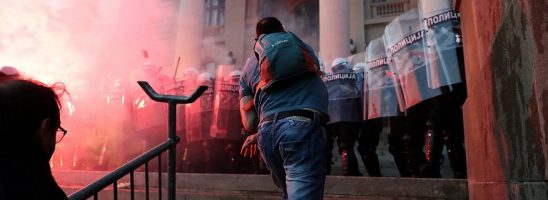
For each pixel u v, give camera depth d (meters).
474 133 2.39
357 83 4.28
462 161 3.62
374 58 3.99
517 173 1.47
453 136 3.64
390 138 4.28
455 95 3.48
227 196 3.63
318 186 2.00
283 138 2.03
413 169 3.88
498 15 1.61
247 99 2.39
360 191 3.39
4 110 1.08
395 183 3.31
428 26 3.33
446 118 3.58
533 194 1.29
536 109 1.21
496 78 1.70
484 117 2.02
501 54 1.59
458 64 3.18
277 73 2.12
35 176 1.05
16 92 1.09
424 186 3.22
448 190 3.14
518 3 1.33
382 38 4.04
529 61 1.25
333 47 11.82
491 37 1.76
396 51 3.59
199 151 5.09
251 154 2.59
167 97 2.45
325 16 12.08
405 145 3.93
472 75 2.34
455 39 3.22
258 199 3.53
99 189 1.89
